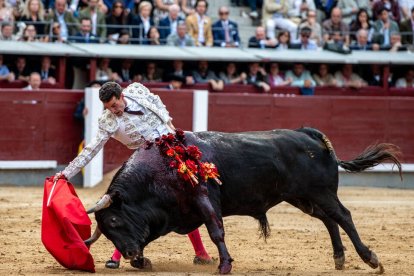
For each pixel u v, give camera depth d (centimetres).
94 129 2955
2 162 2983
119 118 1451
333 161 1524
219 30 3534
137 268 1480
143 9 3416
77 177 3033
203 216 1409
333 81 3575
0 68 3131
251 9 3797
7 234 1884
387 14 3803
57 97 3045
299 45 3603
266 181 1475
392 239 1961
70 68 3306
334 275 1462
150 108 1458
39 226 2019
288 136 1509
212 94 3159
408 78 3744
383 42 3766
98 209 1371
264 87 3409
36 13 3300
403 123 3356
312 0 3719
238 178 1454
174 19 3469
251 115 3209
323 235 2008
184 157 1414
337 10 3688
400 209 2558
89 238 1459
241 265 1570
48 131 3038
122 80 3284
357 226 2172
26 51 3123
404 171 3334
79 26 3328
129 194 1393
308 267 1573
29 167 3009
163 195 1405
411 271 1538
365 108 3322
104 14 3384
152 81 3322
